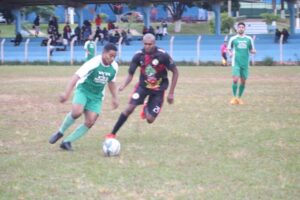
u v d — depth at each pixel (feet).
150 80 33.01
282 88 72.43
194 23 248.93
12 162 28.99
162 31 169.27
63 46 151.84
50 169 27.40
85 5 171.94
